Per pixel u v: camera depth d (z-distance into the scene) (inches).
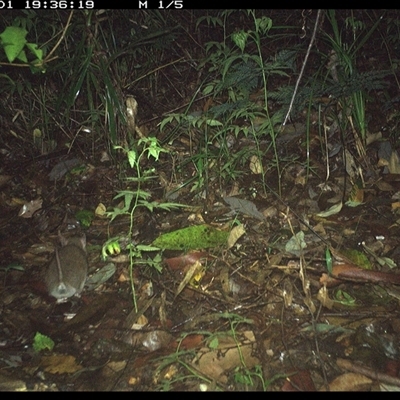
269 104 83.3
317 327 51.4
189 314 53.8
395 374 48.1
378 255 61.1
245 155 72.3
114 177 74.3
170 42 83.0
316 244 61.3
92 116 74.7
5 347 51.7
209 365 47.7
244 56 66.0
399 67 84.1
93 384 47.2
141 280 58.1
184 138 78.9
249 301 54.8
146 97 86.0
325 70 81.4
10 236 66.9
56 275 56.8
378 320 52.8
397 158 73.0
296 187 70.2
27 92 81.4
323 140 76.5
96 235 65.6
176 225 65.4
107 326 53.1
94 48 69.2
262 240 61.7
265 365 47.6
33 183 75.3
